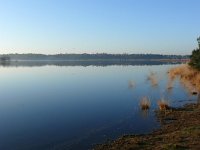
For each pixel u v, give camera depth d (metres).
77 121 22.67
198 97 31.31
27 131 20.33
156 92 36.34
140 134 18.61
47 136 19.14
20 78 61.09
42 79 58.31
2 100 32.56
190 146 14.93
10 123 22.42
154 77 53.34
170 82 43.66
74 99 32.69
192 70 49.53
